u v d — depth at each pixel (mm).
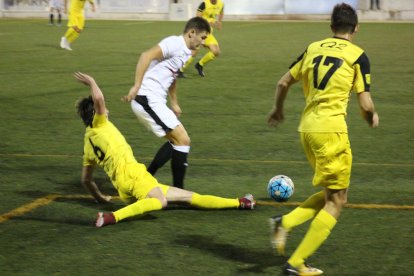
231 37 44656
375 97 22500
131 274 8312
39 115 19516
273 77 26859
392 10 61719
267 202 11445
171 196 10617
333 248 9227
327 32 47781
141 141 16250
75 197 11742
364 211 10883
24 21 60531
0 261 8734
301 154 15016
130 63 31281
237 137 16703
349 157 8391
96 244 9359
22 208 11023
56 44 40125
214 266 8594
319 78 8484
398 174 13297
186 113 19766
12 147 15695
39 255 8953
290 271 8188
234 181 12805
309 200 8750
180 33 47219
